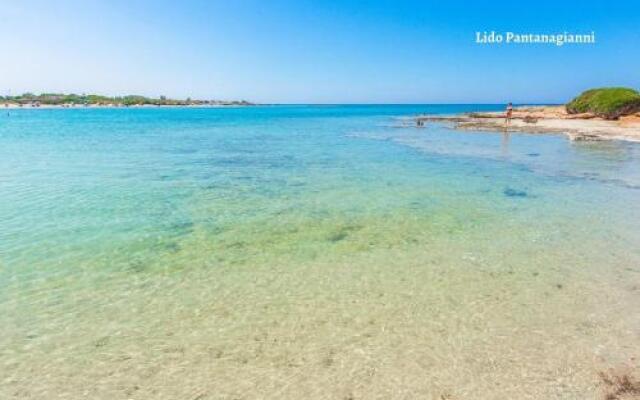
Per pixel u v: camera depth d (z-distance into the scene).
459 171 19.47
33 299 7.13
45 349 5.77
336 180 17.38
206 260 8.86
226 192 15.05
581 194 14.66
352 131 47.12
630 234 10.34
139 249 9.43
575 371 5.25
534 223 11.33
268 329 6.27
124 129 50.44
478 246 9.66
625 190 15.25
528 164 21.30
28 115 99.94
